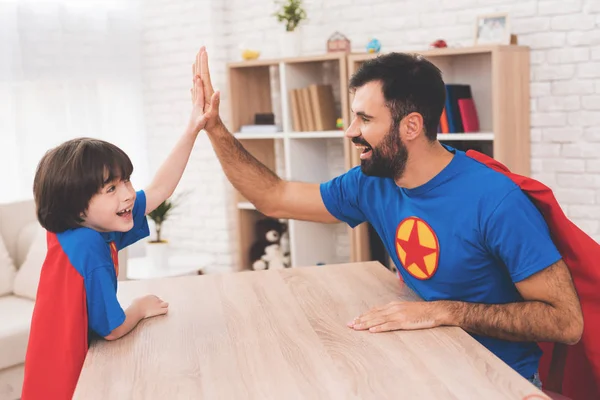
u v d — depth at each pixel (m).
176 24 4.61
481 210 1.58
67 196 1.53
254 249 4.38
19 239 3.48
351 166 3.77
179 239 4.84
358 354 1.34
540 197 1.58
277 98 4.43
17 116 4.18
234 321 1.57
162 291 1.83
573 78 3.40
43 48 4.25
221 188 4.61
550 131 3.48
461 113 3.44
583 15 3.34
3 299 3.25
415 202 1.69
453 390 1.17
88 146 1.55
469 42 3.69
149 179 4.87
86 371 1.33
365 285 1.83
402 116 1.61
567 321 1.52
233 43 4.55
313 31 4.20
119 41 4.58
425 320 1.49
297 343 1.42
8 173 4.20
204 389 1.22
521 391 1.16
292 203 1.97
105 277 1.50
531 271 1.52
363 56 3.65
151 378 1.28
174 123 4.72
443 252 1.64
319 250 4.23
